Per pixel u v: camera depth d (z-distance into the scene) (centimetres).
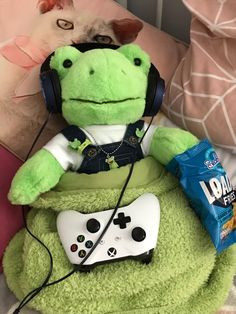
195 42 57
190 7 55
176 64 62
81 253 46
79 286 46
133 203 48
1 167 52
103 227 46
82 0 61
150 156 52
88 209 48
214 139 55
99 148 49
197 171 48
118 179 49
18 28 57
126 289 46
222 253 53
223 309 50
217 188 48
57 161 49
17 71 54
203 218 49
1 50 55
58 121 56
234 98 53
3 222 52
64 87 49
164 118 59
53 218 50
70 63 50
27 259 48
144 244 46
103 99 47
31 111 54
